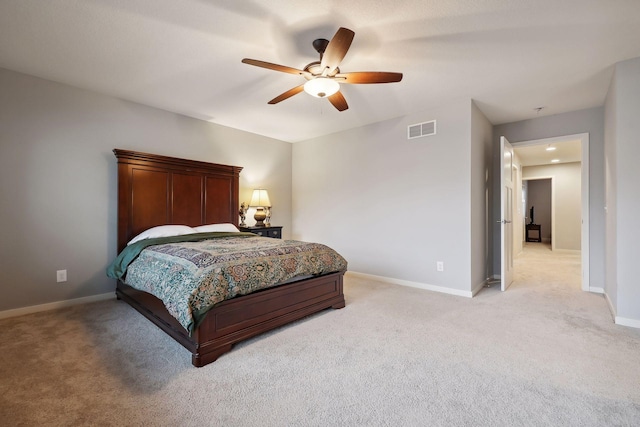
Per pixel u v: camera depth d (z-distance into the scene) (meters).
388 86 3.11
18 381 1.72
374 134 4.34
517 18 2.03
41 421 1.40
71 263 3.14
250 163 4.89
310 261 2.73
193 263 2.17
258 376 1.80
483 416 1.44
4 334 2.38
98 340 2.27
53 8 1.91
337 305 2.98
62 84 3.07
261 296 2.30
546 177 7.76
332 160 4.92
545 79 2.95
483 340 2.27
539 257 6.54
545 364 1.92
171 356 2.04
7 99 2.78
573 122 3.89
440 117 3.67
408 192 3.97
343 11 1.95
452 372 1.83
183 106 3.71
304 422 1.41
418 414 1.46
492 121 4.32
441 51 2.44
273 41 2.31
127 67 2.73
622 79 2.59
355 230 4.59
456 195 3.54
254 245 2.84
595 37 2.24
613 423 1.39
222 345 2.03
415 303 3.18
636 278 2.54
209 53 2.48
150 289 2.36
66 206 3.11
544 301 3.26
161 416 1.44
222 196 4.32
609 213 3.08
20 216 2.85
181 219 3.86
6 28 2.12
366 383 1.72
